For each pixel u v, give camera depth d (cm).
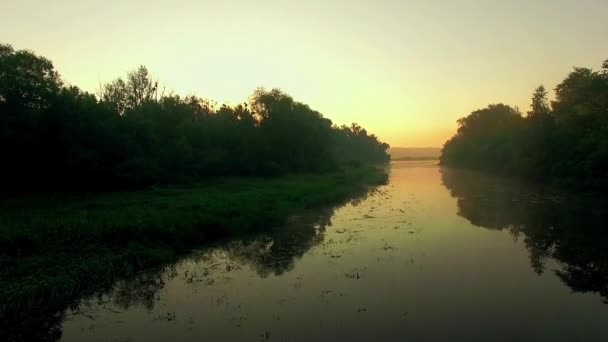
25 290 1192
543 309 1151
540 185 4747
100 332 1054
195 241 2020
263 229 2381
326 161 7269
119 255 1596
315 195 3753
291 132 6394
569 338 977
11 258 1413
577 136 4366
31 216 1991
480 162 8738
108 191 3253
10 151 2677
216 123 5794
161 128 4691
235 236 2189
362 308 1170
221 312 1166
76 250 1581
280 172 5466
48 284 1262
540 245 1906
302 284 1397
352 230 2330
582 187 3825
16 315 1106
